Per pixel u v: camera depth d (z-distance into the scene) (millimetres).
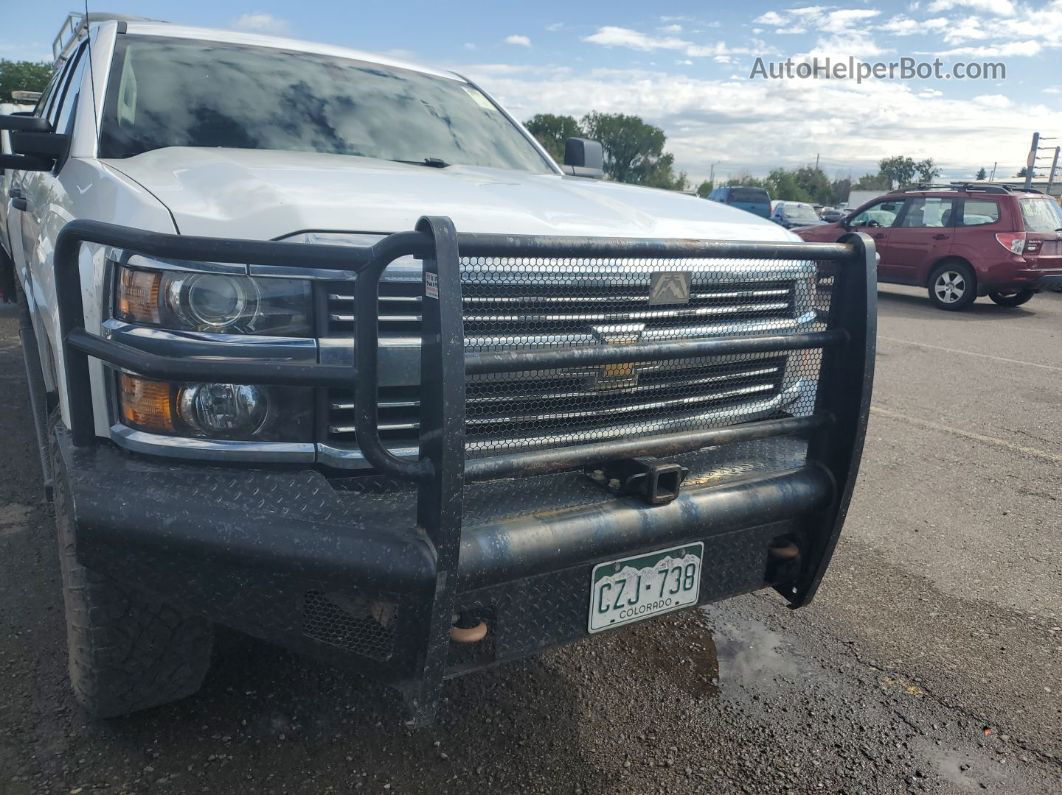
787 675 2938
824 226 14758
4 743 2342
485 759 2426
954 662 3064
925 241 13102
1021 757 2561
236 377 1803
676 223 2625
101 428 2121
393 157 3373
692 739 2574
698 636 3174
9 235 4957
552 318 2076
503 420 2092
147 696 2350
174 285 1928
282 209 2051
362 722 2539
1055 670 3035
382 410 2070
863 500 4656
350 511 1897
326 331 1986
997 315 12594
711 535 2236
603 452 2107
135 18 3713
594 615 2109
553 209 2469
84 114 2992
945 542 4125
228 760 2340
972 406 6828
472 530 1899
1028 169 40531
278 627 1921
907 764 2510
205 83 3303
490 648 2016
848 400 2416
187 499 1874
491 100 4305
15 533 3631
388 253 1753
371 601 1875
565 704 2713
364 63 3955
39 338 3293
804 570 2529
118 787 2211
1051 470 5258
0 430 4887
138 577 1917
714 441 2289
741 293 2416
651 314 2236
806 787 2393
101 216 2211
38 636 2863
